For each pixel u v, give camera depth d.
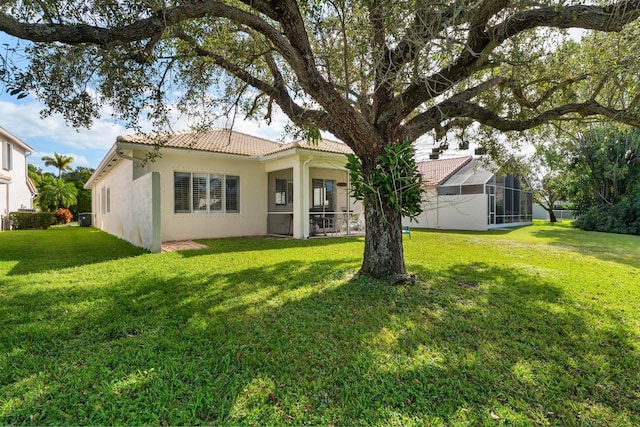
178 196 12.65
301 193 12.99
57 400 2.44
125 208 13.03
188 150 12.14
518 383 2.90
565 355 3.40
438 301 4.89
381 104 5.64
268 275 6.32
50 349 3.26
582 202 22.84
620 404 2.68
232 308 4.47
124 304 4.59
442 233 16.75
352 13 5.00
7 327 3.74
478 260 8.29
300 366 3.03
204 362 3.04
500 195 22.11
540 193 28.89
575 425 2.43
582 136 19.89
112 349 3.27
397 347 3.46
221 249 9.95
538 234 16.83
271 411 2.40
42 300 4.71
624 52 5.43
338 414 2.41
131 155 11.58
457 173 22.48
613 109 6.29
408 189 5.32
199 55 5.91
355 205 17.31
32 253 9.26
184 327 3.83
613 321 4.29
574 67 6.95
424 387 2.78
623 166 20.14
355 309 4.49
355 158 5.61
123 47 4.33
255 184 14.74
